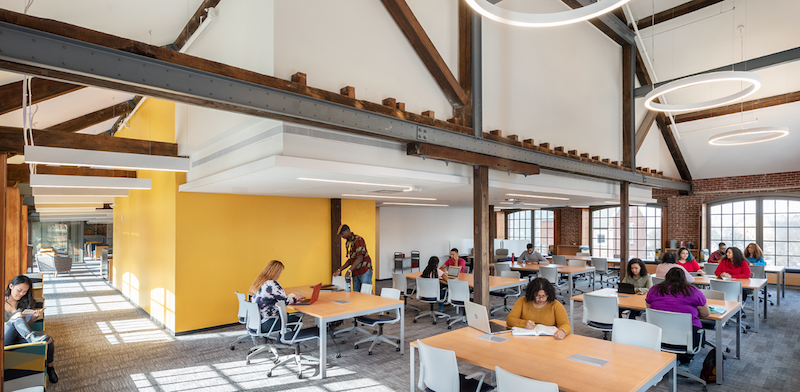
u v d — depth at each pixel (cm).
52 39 268
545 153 729
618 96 1005
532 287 405
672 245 1335
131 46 298
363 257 742
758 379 468
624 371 284
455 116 618
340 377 482
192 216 695
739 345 536
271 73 417
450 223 1545
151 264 798
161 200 746
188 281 687
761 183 1198
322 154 458
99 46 285
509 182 706
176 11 556
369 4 512
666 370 304
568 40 845
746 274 759
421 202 1088
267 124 454
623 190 979
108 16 499
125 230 1038
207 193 713
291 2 437
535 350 331
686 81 620
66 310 875
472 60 608
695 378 449
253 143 480
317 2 459
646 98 677
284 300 511
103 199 1207
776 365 514
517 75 715
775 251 1184
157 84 311
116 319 789
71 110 756
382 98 520
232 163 528
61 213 1579
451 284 719
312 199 860
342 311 500
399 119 499
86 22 503
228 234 735
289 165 418
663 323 439
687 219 1334
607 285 1172
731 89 1012
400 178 534
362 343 619
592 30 920
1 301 357
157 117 805
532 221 1691
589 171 840
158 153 658
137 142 639
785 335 651
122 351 586
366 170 484
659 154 1270
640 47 1041
